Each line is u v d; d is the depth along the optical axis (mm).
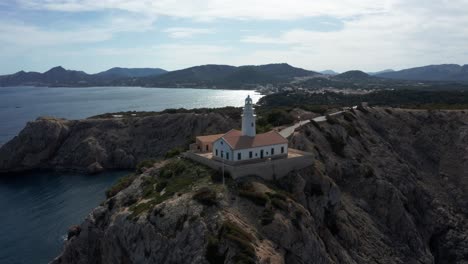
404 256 80750
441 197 104312
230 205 61219
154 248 59938
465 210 101688
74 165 159125
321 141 100188
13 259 81750
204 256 53219
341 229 76375
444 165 115125
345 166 95625
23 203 113938
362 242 78188
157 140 168875
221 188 65062
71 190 127312
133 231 63875
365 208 88500
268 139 80188
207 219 58625
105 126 173500
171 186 72062
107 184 134875
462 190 106625
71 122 175375
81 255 74562
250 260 50812
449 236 94125
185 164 80438
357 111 128625
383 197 91375
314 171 78625
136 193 76875
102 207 77812
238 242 52719
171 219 60906
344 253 72062
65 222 99250
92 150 160375
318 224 72938
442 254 92750
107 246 69125
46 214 104812
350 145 104500
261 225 59469
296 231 61094
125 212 68688
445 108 151750
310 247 61500
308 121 112625
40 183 137125
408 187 100250
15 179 143750
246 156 75562
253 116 80562
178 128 169500
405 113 131500
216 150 78875
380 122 126500
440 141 121688
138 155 164750
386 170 102688
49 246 86938
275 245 57719
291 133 100562
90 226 75500
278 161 74562
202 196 62562
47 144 163250
